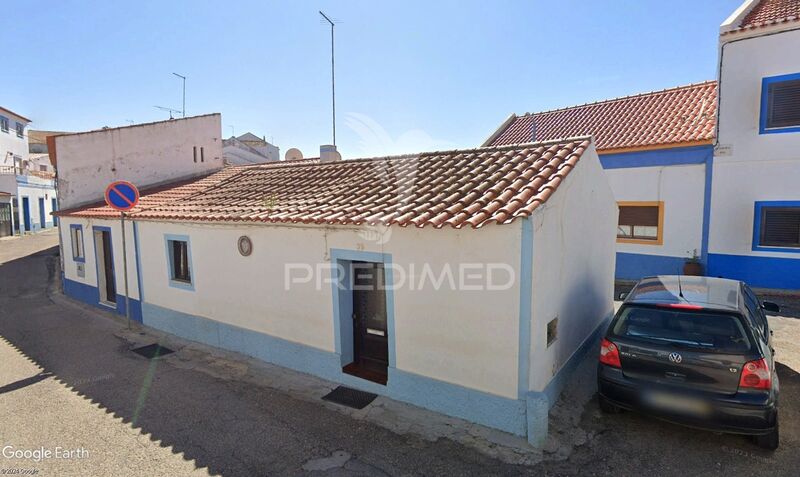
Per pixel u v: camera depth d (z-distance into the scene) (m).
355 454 4.49
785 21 9.77
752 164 10.44
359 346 6.38
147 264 9.26
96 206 12.08
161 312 8.98
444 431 4.84
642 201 12.09
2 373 6.88
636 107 14.70
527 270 4.49
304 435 4.88
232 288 7.52
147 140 13.76
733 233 10.77
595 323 7.29
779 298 9.87
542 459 4.30
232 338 7.59
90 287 11.55
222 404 5.67
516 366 4.65
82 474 4.28
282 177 9.33
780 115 10.12
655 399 4.36
